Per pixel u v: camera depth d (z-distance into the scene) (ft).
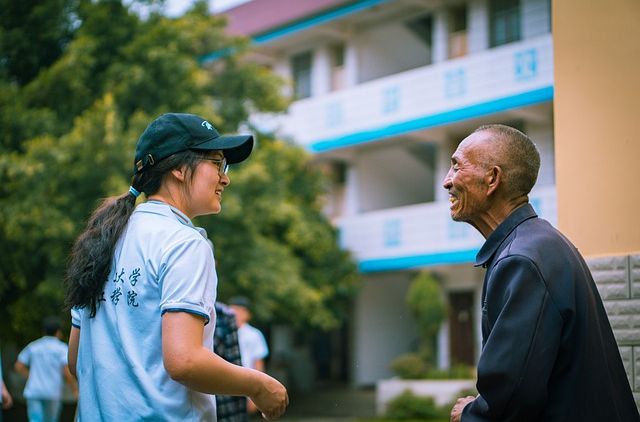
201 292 7.72
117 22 47.29
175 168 8.37
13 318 42.80
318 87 64.13
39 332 42.93
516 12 51.31
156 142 8.38
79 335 8.81
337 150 62.08
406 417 52.19
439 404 51.72
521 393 7.63
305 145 61.93
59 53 47.34
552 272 7.97
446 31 56.24
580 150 11.68
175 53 47.78
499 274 8.07
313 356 70.03
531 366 7.65
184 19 50.47
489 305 8.14
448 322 60.18
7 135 43.65
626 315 10.97
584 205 11.55
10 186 41.60
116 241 8.28
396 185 65.31
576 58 11.87
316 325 59.72
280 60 67.05
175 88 47.26
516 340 7.72
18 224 40.34
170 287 7.66
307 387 68.39
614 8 11.56
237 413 16.16
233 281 48.65
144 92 46.62
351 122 59.88
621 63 11.44
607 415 7.89
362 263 60.54
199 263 7.82
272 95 52.80
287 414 57.36
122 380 7.85
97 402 8.03
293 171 55.67
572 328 7.92
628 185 11.21
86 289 8.22
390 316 67.21
